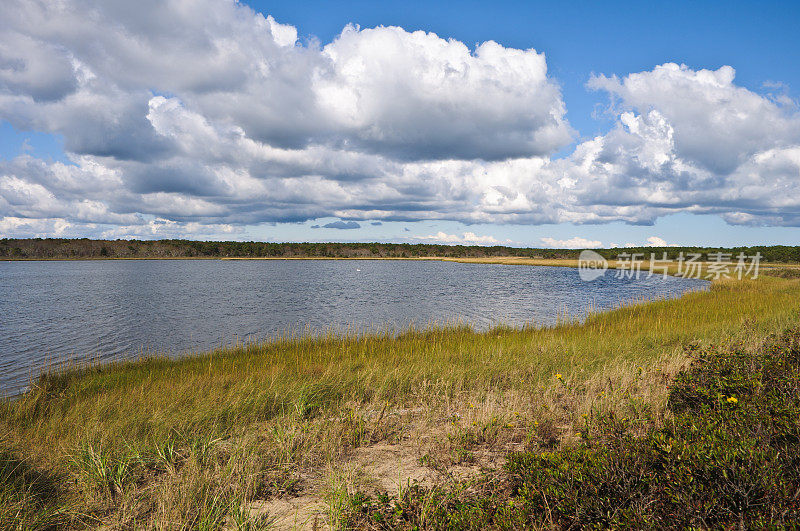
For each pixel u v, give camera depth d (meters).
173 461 4.18
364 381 7.29
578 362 8.17
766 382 4.44
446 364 8.54
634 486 2.79
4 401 8.35
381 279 56.78
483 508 3.02
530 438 4.41
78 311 26.34
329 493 3.50
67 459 4.26
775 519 2.37
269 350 13.48
